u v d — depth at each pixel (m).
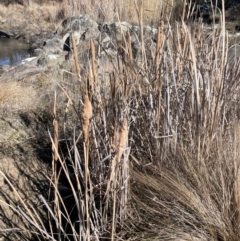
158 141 2.40
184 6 2.47
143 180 2.25
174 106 2.41
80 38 8.85
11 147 3.25
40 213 2.40
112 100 2.21
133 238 2.06
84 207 1.96
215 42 2.50
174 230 2.03
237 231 2.00
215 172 2.22
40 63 7.26
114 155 1.89
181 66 2.45
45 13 17.19
